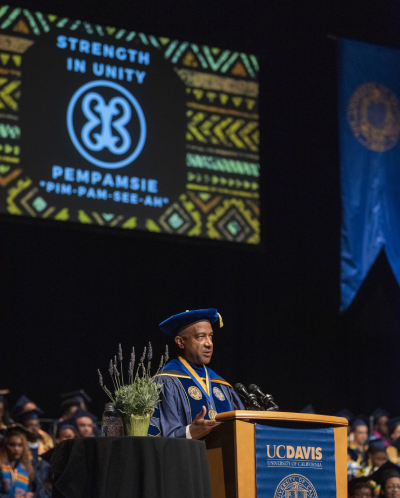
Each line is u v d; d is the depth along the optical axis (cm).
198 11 1881
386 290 2033
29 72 1619
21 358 1705
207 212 1742
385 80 2061
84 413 1412
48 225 1583
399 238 2028
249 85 1848
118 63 1709
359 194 2014
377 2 2052
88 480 578
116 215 1652
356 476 1400
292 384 1988
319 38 2038
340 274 2003
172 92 1756
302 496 595
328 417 620
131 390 638
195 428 621
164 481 572
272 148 2006
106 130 1672
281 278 2006
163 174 1712
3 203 1556
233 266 1972
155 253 1895
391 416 2081
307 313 2017
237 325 1955
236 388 689
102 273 1823
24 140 1592
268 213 2000
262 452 592
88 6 1762
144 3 1820
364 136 2028
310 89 2033
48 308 1750
